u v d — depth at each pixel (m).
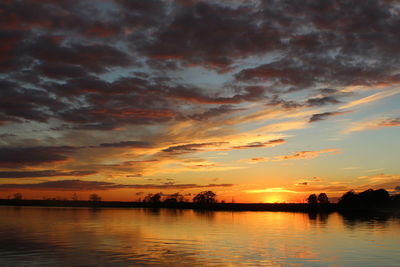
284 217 88.50
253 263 23.66
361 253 27.59
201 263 23.55
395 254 27.19
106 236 38.56
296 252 28.02
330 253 27.58
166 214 99.50
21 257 25.33
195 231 45.38
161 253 27.20
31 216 77.75
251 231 45.88
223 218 80.00
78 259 24.62
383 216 95.44
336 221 70.19
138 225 54.50
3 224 54.62
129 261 24.05
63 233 41.31
